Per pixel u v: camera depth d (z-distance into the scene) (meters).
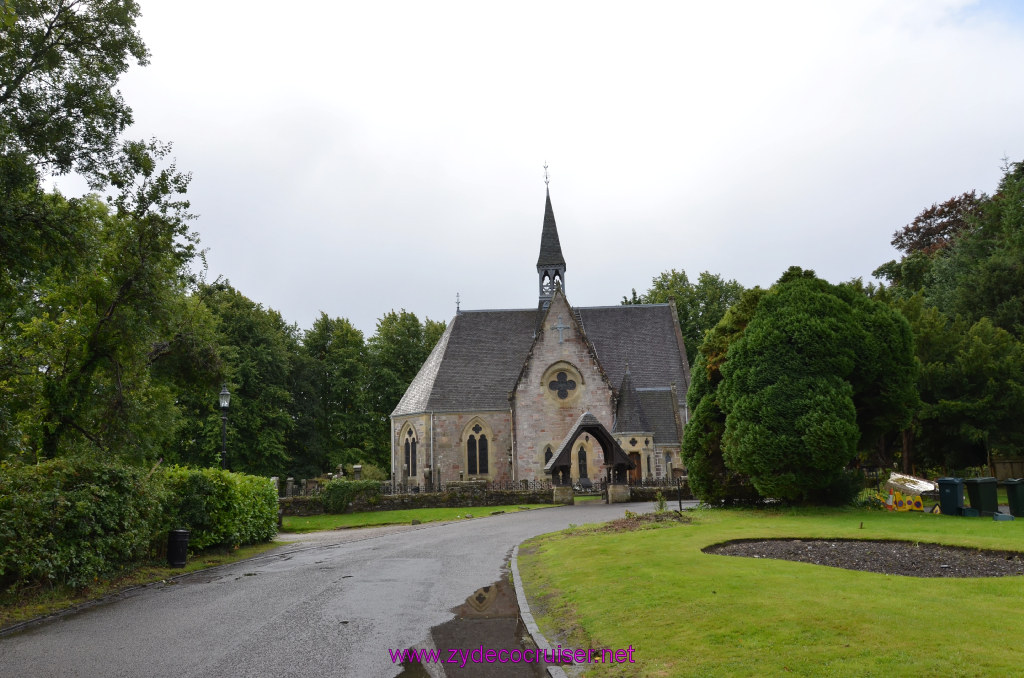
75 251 19.34
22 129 19.72
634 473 49.22
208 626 12.38
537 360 52.69
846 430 25.23
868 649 8.45
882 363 27.39
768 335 26.98
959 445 41.34
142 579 18.33
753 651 8.68
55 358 22.64
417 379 60.78
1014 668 7.59
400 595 14.88
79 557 16.52
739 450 26.72
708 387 31.16
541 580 15.34
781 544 17.66
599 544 19.00
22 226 17.94
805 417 25.47
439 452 54.81
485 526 29.38
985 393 39.47
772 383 26.56
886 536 17.42
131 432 24.88
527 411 52.16
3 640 11.95
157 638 11.61
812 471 25.94
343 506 40.75
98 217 25.22
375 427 72.19
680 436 52.12
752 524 22.05
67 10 21.22
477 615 12.80
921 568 14.06
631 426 49.75
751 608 10.66
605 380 52.00
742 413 26.77
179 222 24.08
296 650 10.52
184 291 29.56
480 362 58.22
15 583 14.94
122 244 23.16
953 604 10.56
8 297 19.58
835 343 26.22
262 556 23.53
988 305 53.62
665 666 8.52
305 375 69.31
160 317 24.14
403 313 79.00
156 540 20.66
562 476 42.16
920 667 7.72
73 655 10.68
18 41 19.77
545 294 61.19
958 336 43.28
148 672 9.61
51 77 20.73
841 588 11.93
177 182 23.66
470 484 43.00
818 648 8.60
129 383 25.77
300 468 66.88
